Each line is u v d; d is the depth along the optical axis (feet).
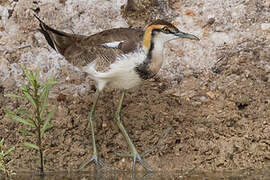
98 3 46.65
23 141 40.70
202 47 45.11
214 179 37.14
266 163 39.04
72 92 43.42
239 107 42.04
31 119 37.63
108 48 38.58
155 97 42.60
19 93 43.50
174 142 40.14
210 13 46.37
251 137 39.99
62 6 46.65
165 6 46.70
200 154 39.55
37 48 45.52
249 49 44.75
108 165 39.52
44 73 44.52
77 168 39.50
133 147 39.55
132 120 41.39
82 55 39.86
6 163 39.65
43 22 44.91
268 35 45.44
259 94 42.24
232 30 45.78
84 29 46.06
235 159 39.19
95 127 41.16
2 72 44.62
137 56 38.06
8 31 46.29
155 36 38.34
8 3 46.85
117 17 46.44
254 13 46.29
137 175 38.37
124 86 39.45
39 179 37.81
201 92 43.01
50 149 40.16
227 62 44.34
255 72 43.47
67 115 41.81
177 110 41.86
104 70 38.70
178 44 45.24
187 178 37.47
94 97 42.86
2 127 41.47
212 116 41.27
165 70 44.27
